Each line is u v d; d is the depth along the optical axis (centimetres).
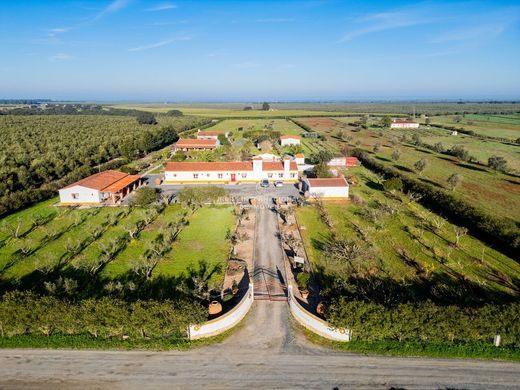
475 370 2627
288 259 4478
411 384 2509
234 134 18062
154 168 10169
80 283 3875
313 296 3653
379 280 3959
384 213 6112
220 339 2998
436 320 2780
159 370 2642
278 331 3105
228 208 6450
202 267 4250
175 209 6375
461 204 5878
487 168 9850
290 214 6028
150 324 2852
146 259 4334
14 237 5078
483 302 3544
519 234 4659
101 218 5919
